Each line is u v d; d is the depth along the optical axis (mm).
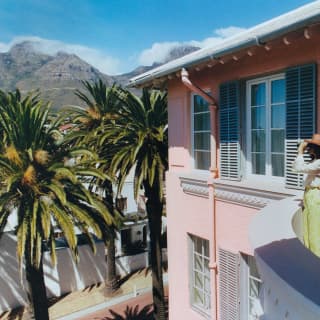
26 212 14141
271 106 7648
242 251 8141
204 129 9555
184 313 10305
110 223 15258
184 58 9305
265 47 6719
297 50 6750
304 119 6668
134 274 26641
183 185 9859
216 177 8789
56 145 16328
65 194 14422
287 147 6984
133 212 28469
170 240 10734
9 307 21766
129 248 28188
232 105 8203
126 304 22266
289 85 6906
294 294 2656
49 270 23281
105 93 21906
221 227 8719
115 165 15672
